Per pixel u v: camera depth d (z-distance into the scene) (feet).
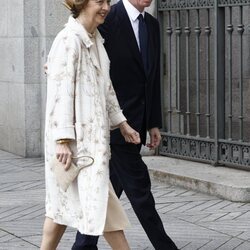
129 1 30.45
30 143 53.88
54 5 51.88
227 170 45.34
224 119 46.50
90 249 30.32
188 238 34.96
